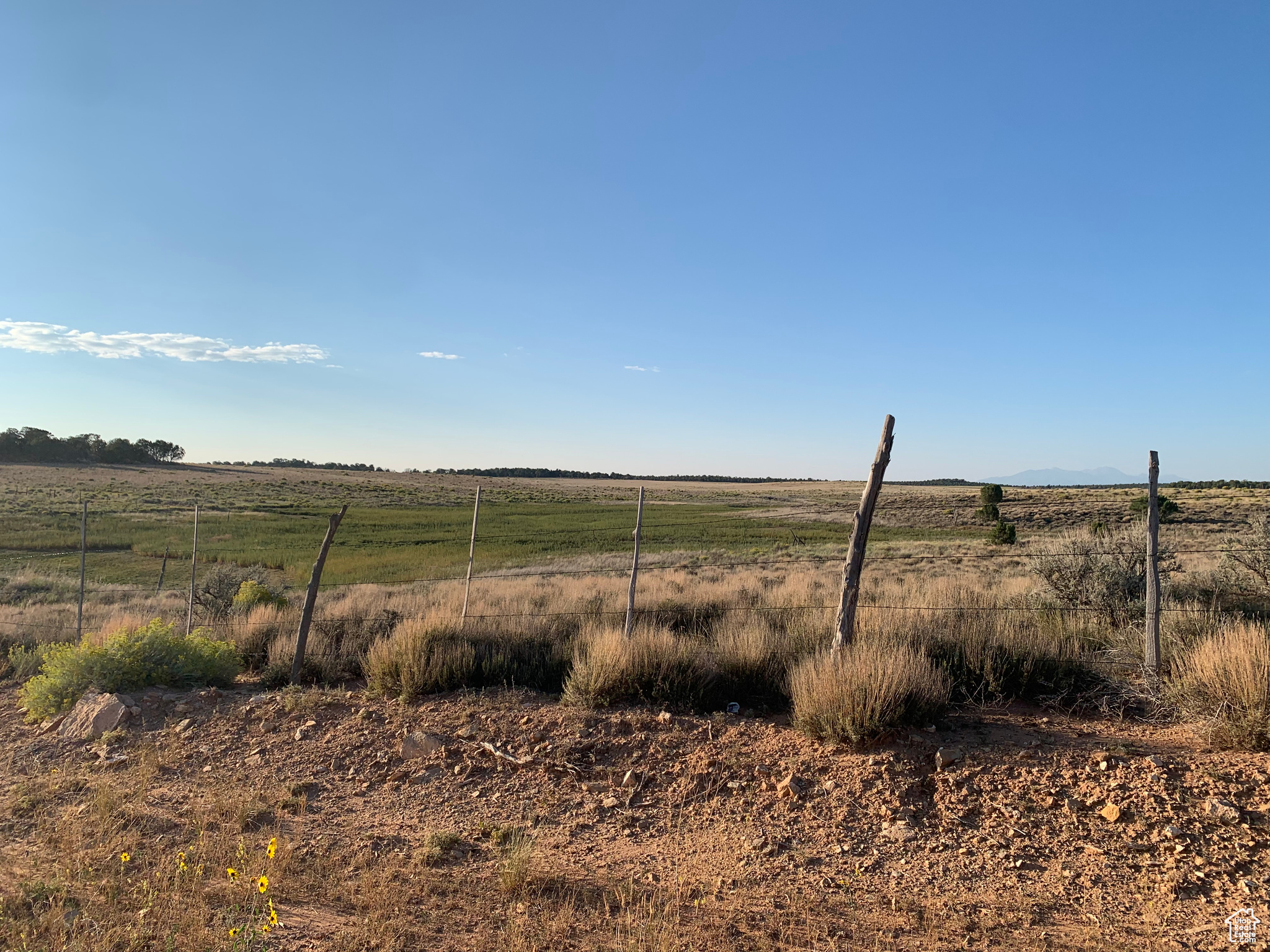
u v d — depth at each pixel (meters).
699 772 5.68
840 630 7.15
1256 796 4.57
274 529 51.06
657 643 7.57
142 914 3.87
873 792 5.17
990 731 5.95
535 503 96.31
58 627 12.48
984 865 4.37
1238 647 5.73
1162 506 41.50
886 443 7.21
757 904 4.11
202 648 8.88
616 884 4.39
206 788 5.97
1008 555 28.64
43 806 5.69
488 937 3.80
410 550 41.34
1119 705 6.37
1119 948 3.54
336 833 5.20
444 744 6.48
